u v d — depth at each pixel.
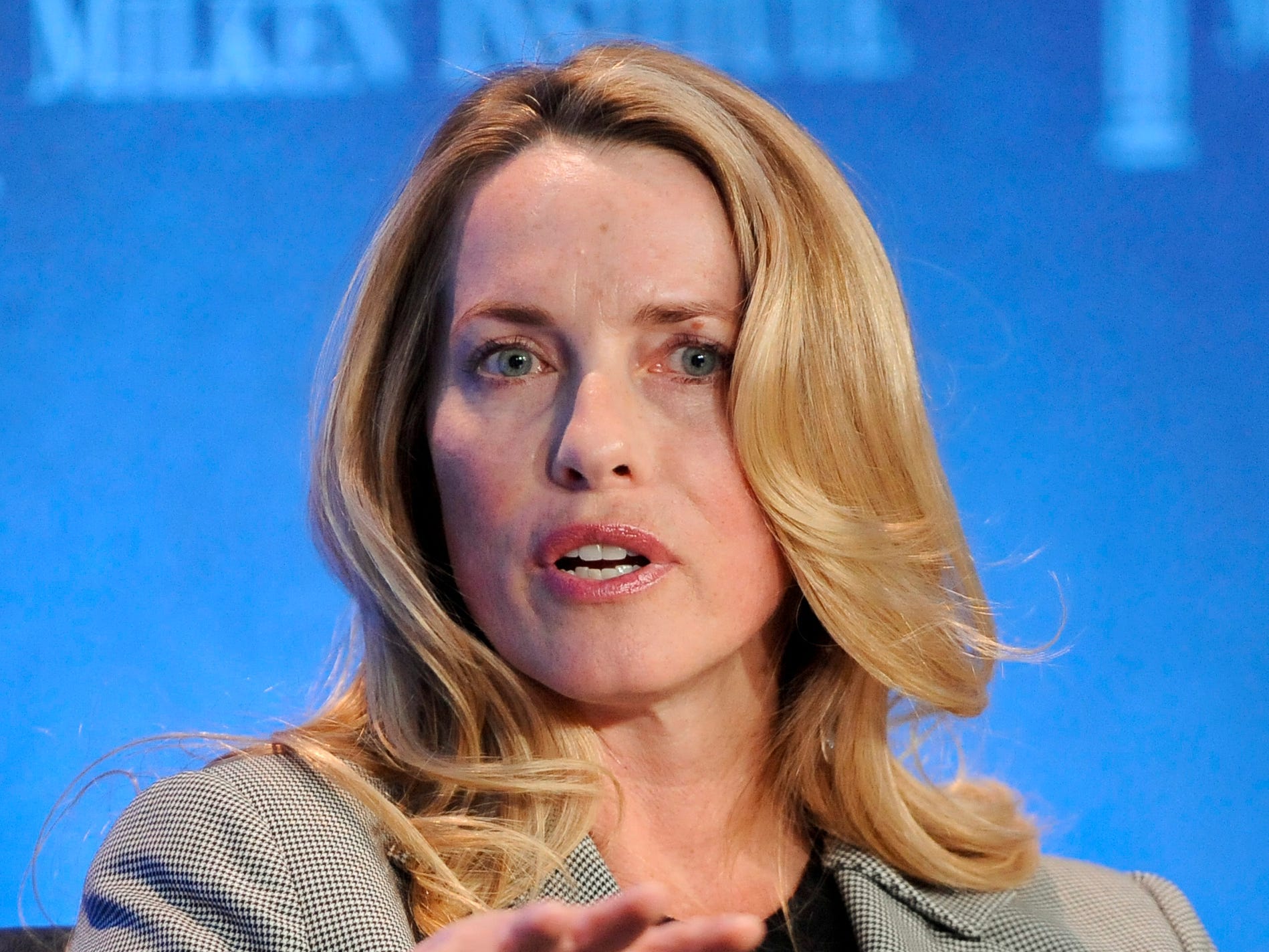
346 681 5.45
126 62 10.43
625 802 4.98
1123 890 5.77
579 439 4.60
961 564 5.36
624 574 4.68
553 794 4.79
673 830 5.02
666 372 4.87
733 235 4.97
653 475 4.70
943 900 5.29
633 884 4.86
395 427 5.10
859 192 10.17
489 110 5.16
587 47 5.38
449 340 4.94
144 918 4.31
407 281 5.15
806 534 4.86
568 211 4.85
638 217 4.86
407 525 5.10
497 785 4.74
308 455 5.48
